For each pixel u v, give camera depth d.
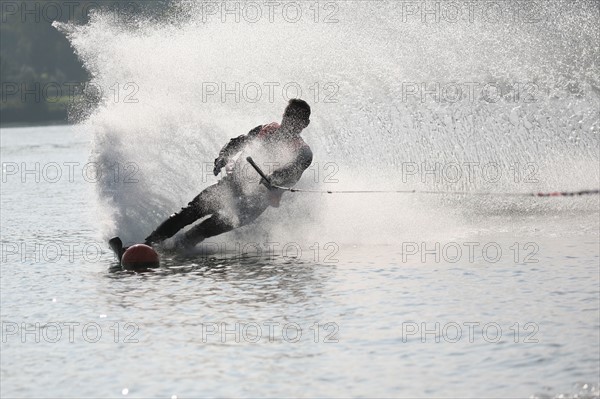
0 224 45.00
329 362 20.77
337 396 18.70
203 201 35.22
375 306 25.36
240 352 21.67
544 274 28.44
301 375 19.97
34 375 20.67
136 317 25.19
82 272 31.89
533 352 20.92
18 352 22.42
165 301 26.94
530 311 24.23
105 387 19.69
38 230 42.56
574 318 23.42
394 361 20.69
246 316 24.83
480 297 25.91
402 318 24.05
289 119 35.78
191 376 20.12
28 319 25.45
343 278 29.12
